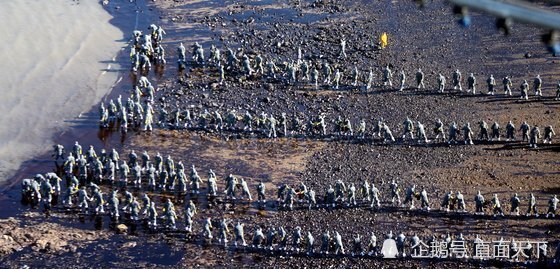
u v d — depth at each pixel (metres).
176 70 68.94
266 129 58.97
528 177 53.22
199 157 55.97
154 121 60.44
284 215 49.06
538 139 57.94
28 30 74.38
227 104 63.12
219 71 67.38
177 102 63.31
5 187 52.03
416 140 58.00
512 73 68.75
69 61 69.75
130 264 44.38
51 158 55.81
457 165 54.88
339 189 49.84
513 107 62.97
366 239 46.75
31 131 59.09
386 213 49.25
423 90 65.81
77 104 63.12
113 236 46.81
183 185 51.25
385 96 64.81
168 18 80.38
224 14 81.62
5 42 71.56
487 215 48.91
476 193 51.34
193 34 76.75
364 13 82.44
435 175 53.66
